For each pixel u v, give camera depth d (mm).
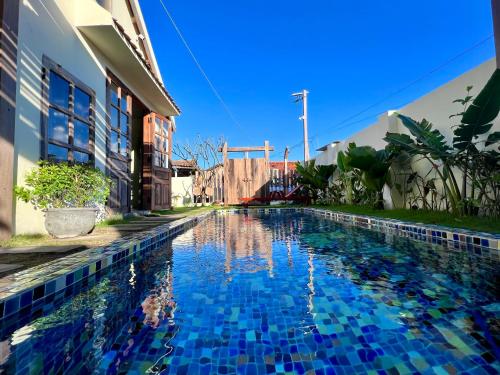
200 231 5594
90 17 5062
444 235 3908
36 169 3859
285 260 3227
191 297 2174
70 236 3709
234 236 4949
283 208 11141
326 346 1508
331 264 3029
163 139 9914
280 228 5988
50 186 3654
